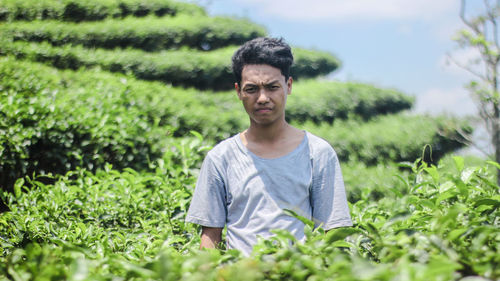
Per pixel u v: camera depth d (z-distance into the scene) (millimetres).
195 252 1030
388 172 6984
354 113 10312
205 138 7191
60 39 11156
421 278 736
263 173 1652
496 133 5312
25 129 4531
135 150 4863
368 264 834
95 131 4781
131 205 2727
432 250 930
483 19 5266
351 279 782
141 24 12133
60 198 2852
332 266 850
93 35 11523
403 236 980
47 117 4703
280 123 1705
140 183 3061
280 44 1654
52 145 4688
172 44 12375
